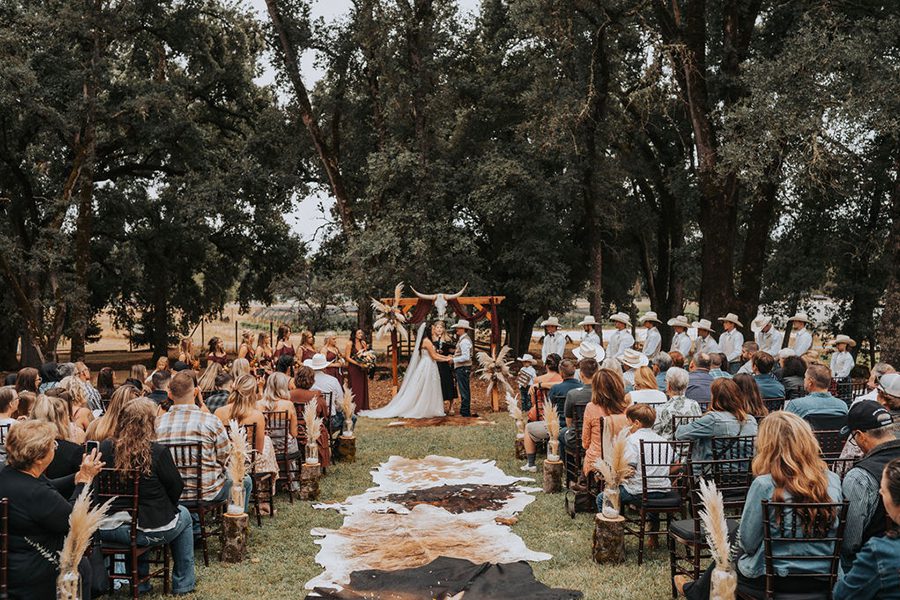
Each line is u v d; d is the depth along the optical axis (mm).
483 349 26641
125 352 49656
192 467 6574
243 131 34156
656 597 5652
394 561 6508
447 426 14477
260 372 16281
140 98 25797
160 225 32281
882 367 9938
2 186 27359
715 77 22219
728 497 6297
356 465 10898
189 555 5930
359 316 26062
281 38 25531
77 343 22141
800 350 15258
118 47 30156
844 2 20578
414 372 15938
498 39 27625
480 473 10148
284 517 8070
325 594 5734
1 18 22828
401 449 12109
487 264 28156
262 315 35219
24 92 21172
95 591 5598
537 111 23469
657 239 34812
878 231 25422
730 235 21469
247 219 30625
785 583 4203
